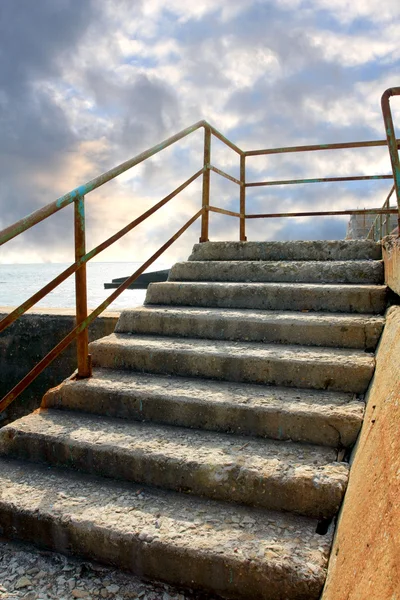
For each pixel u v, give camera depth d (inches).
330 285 135.2
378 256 154.4
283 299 133.4
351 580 48.6
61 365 148.3
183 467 81.0
